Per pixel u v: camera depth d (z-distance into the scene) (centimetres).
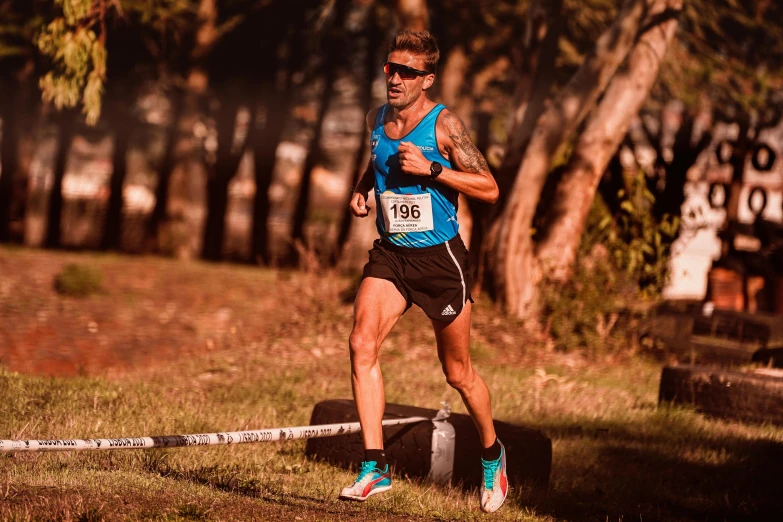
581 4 7144
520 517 2105
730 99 8344
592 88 5038
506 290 5184
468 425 2461
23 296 6981
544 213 5647
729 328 5525
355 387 1872
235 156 13100
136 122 12725
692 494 2472
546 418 3372
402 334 4794
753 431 3278
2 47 8756
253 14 10738
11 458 2170
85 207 17950
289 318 5106
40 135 13575
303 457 2584
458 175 1855
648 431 3209
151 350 5353
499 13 8588
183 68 11125
